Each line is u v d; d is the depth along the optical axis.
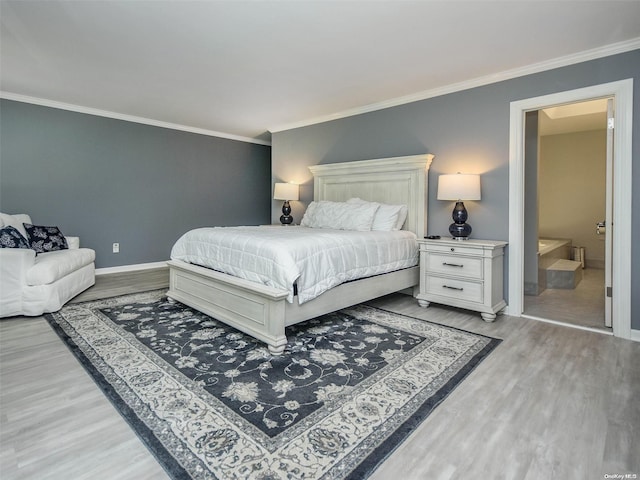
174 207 5.70
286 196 5.04
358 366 2.14
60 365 2.12
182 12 2.28
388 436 1.48
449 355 2.31
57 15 2.32
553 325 2.94
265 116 4.92
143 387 1.87
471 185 3.26
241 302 2.59
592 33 2.50
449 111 3.64
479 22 2.37
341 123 4.68
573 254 5.96
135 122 5.19
